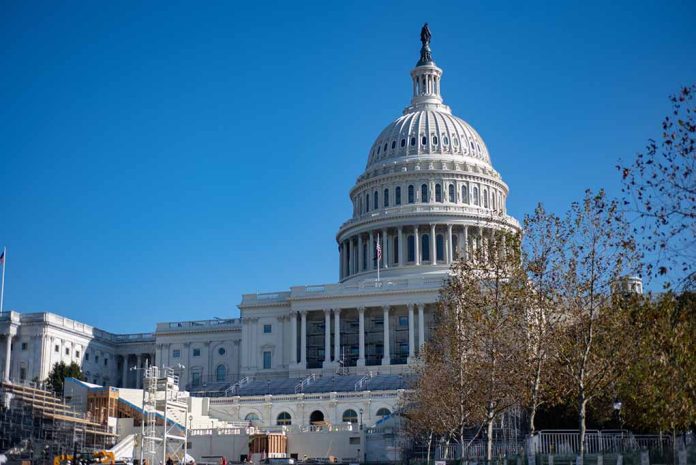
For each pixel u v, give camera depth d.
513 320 68.38
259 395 151.25
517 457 61.09
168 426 126.25
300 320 184.12
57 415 119.81
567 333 64.00
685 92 42.38
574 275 62.88
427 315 175.62
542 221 65.38
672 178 43.44
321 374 176.12
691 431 65.06
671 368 50.88
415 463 92.75
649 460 47.84
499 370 69.62
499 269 71.19
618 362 61.00
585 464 51.97
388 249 199.38
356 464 108.88
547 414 90.50
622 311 60.53
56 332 189.88
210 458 122.75
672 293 49.88
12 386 120.44
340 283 194.38
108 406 135.00
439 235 198.50
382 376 157.38
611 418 82.88
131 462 105.88
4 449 108.25
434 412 90.69
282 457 121.12
